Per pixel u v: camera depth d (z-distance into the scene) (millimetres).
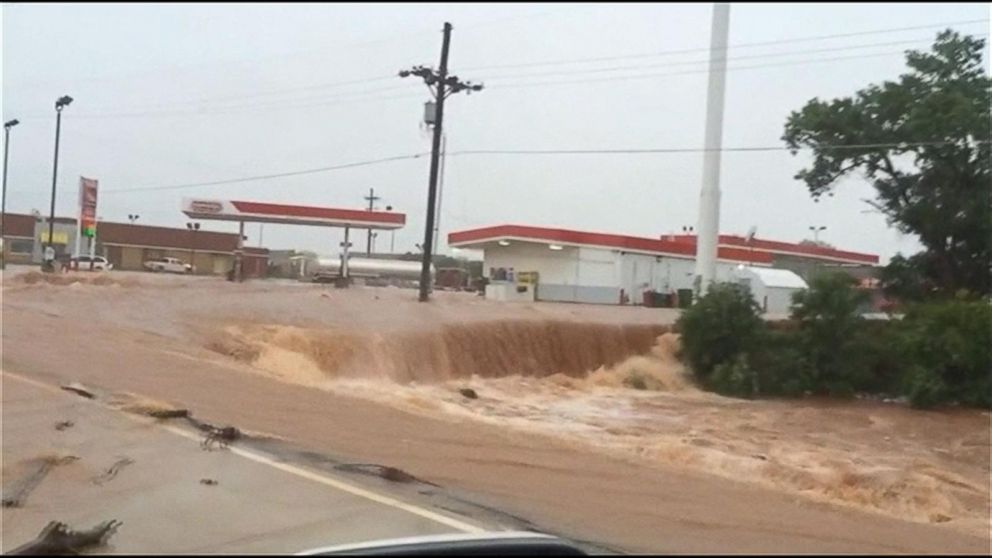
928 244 41406
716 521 8570
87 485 9258
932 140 38438
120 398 13680
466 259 70062
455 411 20922
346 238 60406
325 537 7672
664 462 13227
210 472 9797
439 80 39812
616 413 27469
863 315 36469
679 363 37062
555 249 59469
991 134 37938
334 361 26781
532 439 13234
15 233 54125
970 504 17062
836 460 21172
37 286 33188
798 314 34938
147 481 9406
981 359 31750
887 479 18609
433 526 8023
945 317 32625
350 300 38438
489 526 8070
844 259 75562
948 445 25156
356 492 9109
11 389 14133
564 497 9375
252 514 8336
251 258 64812
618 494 9641
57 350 18625
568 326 36781
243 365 20062
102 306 29219
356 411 14484
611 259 59594
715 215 38406
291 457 10547
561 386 33000
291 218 58812
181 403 13742
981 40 39438
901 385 33094
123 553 7184
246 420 12844
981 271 40875
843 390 33969
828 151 41031
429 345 31156
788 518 8844
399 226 61375
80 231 47719
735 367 34312
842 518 9031
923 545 8016
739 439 23672
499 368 33562
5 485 9211
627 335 38250
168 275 51781
